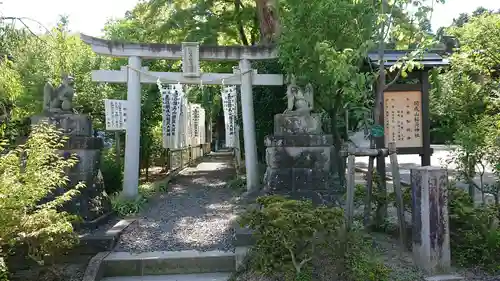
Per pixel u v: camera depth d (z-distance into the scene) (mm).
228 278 5434
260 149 12023
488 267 5328
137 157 9367
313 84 8219
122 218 7805
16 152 5574
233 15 14273
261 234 5012
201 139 21750
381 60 6188
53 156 6168
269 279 5105
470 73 11453
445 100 12141
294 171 7805
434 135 18000
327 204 7641
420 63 6527
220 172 15094
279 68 10305
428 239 5203
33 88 10797
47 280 5348
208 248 6113
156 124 15047
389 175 13781
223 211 8297
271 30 11336
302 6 7211
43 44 10078
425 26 6289
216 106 22812
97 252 6078
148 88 13180
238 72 9852
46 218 4867
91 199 7113
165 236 6656
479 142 6371
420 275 5137
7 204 4707
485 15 12398
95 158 7371
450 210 5918
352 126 12078
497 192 6414
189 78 9688
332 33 7051
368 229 6402
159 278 5590
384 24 6168
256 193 9656
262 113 11328
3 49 9250
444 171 5297
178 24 13438
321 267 5195
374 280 4879
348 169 6027
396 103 7461
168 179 12477
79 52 12094
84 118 7242
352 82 6262
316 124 8102
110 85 12945
